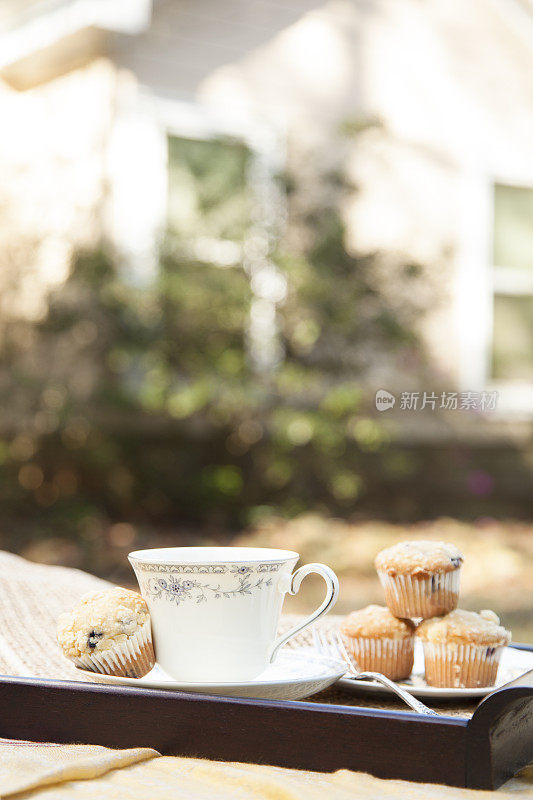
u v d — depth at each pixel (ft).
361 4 24.90
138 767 2.52
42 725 2.77
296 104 23.98
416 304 23.12
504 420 24.79
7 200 20.89
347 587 16.58
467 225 25.50
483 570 18.67
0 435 20.53
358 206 24.17
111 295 20.10
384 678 3.01
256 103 23.61
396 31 25.25
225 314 20.62
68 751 2.62
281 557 3.15
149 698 2.70
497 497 24.58
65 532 19.75
